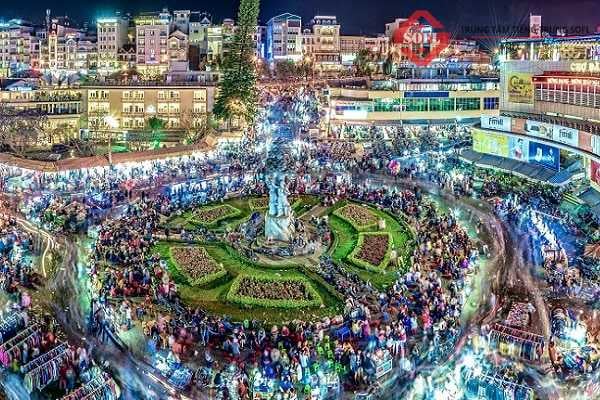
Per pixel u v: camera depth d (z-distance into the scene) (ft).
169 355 119.55
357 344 127.03
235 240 191.11
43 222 203.92
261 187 247.70
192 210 221.66
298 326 132.16
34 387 107.96
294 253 181.68
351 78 563.48
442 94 395.14
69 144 415.23
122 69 626.23
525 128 269.23
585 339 125.90
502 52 294.87
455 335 127.75
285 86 555.28
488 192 243.60
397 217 214.69
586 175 236.84
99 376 108.17
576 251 176.55
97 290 148.05
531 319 135.54
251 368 118.93
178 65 551.59
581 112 245.04
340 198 237.86
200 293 155.94
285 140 318.04
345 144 349.61
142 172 283.38
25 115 404.77
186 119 440.45
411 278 156.66
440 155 320.50
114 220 206.90
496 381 108.06
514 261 172.24
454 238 185.06
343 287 157.58
